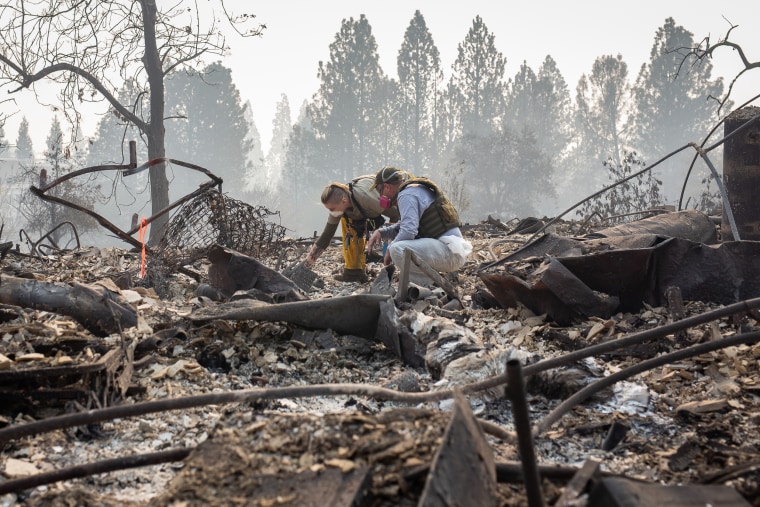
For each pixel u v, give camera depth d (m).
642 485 2.09
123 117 22.06
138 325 4.42
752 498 2.40
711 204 17.88
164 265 6.70
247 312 4.45
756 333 3.36
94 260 8.51
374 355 4.54
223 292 5.76
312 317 4.55
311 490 2.12
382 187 6.74
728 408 3.53
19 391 3.30
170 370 3.91
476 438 2.21
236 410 3.52
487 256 8.27
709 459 2.98
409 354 4.38
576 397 3.20
